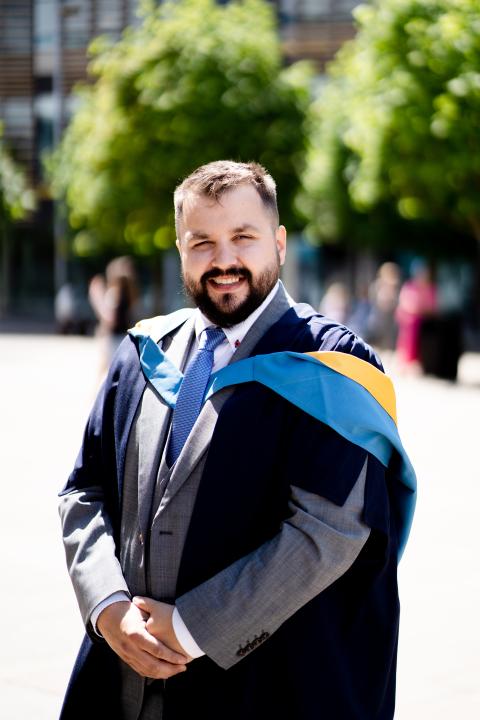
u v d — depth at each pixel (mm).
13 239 39500
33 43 37406
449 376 17531
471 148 14359
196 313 2641
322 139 25188
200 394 2447
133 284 12719
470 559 6309
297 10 33281
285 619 2260
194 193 2459
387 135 15055
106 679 2500
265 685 2312
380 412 2387
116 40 35688
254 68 25047
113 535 2543
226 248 2428
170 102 24719
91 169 26797
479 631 5105
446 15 13953
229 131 24969
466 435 11172
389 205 26188
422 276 17891
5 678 4492
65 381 16812
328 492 2271
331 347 2432
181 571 2336
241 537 2326
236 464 2338
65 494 2639
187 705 2332
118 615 2369
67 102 36562
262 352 2441
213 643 2248
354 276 35312
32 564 6145
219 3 32312
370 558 2373
